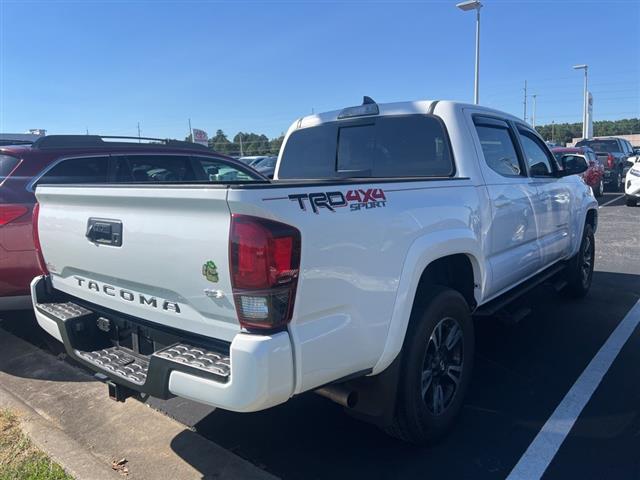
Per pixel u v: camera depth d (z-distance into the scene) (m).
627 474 2.98
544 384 4.11
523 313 4.27
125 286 2.90
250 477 2.99
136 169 5.77
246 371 2.20
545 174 5.17
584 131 37.12
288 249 2.25
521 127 4.91
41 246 3.54
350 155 4.44
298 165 4.75
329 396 2.73
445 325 3.35
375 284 2.70
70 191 3.07
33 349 4.95
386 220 2.78
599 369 4.36
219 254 2.30
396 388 2.95
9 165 4.94
